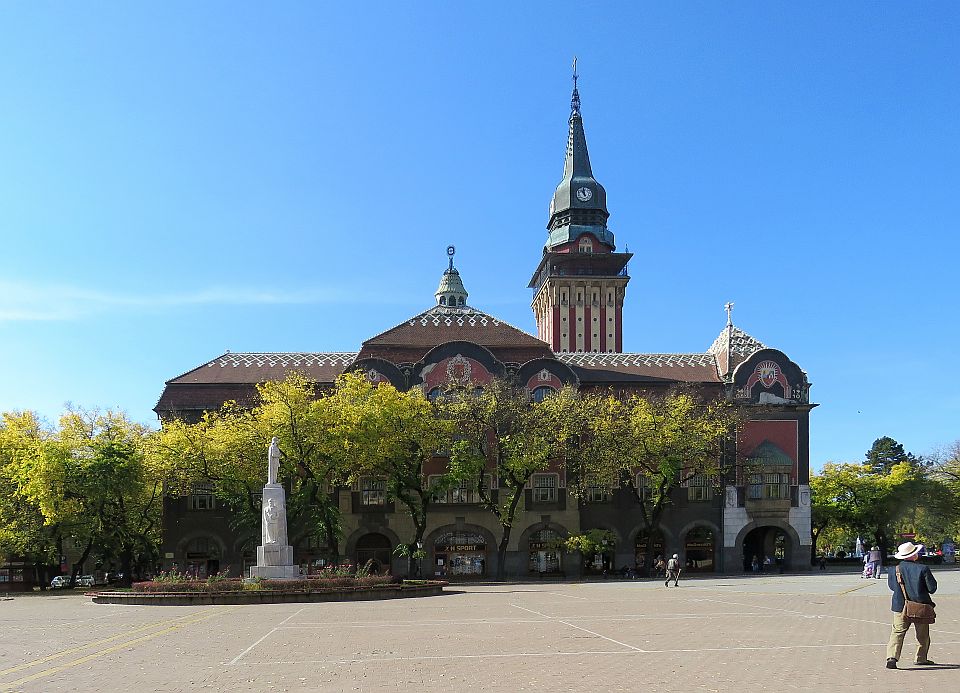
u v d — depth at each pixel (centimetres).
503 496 8181
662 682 1741
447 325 9075
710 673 1841
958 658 1992
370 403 7056
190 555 8075
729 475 8431
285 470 7038
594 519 8306
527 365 8544
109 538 7331
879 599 4059
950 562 10219
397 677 1859
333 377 8762
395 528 8162
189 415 8406
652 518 7712
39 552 7450
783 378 8638
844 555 11850
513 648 2303
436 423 7344
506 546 7494
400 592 4950
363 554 8231
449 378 8344
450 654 2208
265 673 1950
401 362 8750
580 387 8706
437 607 3975
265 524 5419
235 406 7781
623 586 5916
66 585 8550
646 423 7419
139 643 2611
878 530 10219
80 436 7344
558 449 7506
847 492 10150
